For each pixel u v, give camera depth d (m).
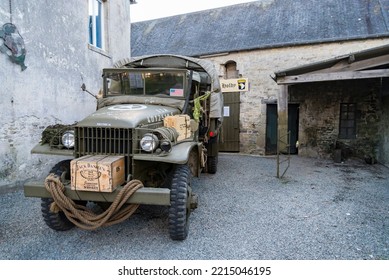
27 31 5.41
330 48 9.08
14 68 5.16
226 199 4.93
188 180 3.34
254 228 3.71
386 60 6.05
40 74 5.75
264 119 10.00
